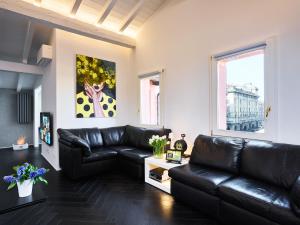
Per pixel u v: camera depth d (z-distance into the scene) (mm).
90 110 4418
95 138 4074
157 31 4230
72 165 3232
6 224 2053
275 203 1604
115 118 4871
